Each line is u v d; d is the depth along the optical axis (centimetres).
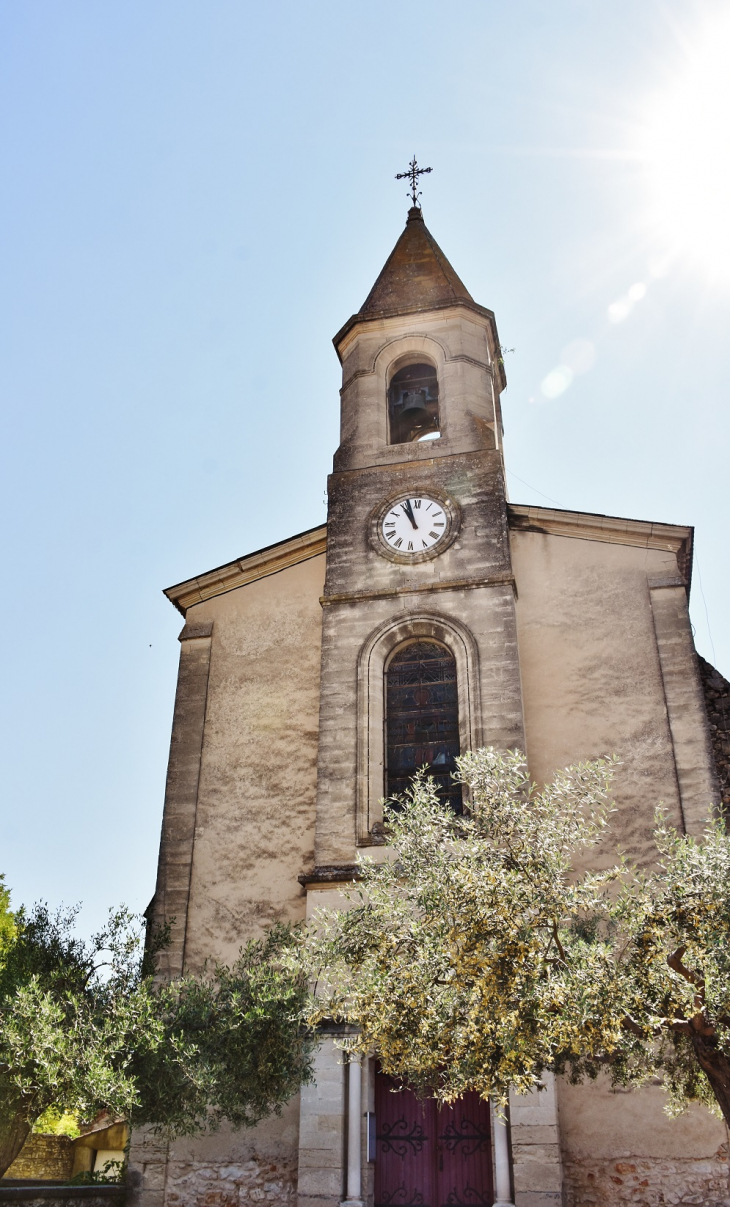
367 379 1967
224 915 1567
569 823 1074
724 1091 951
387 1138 1384
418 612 1656
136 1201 1402
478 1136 1366
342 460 1877
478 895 971
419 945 1032
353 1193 1280
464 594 1658
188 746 1712
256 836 1616
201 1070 1138
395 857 1455
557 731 1575
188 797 1669
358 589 1712
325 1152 1307
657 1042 1150
